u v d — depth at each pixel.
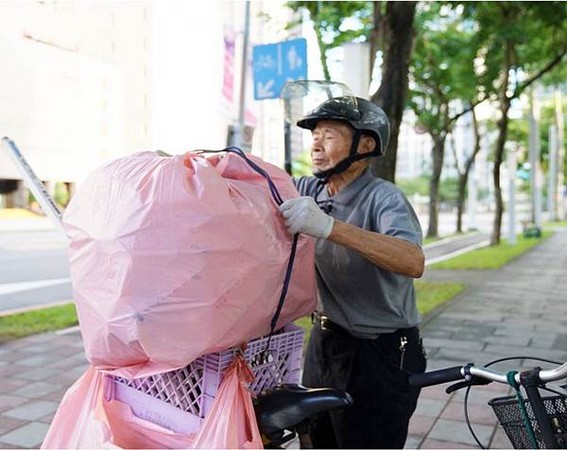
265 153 12.10
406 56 6.66
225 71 9.64
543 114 39.31
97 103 7.29
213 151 1.78
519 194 57.59
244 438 1.65
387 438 2.27
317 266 2.25
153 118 7.75
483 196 65.62
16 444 3.66
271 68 6.31
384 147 2.24
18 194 12.74
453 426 3.93
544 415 1.68
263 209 1.66
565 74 19.28
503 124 16.94
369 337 2.23
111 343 1.55
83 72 7.24
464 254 15.95
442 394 4.50
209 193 1.53
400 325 2.24
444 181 59.66
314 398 1.83
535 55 14.98
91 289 1.59
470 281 10.71
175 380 1.76
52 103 6.86
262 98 6.39
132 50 7.70
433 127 20.31
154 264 1.49
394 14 6.56
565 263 13.75
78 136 6.95
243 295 1.60
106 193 1.62
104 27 7.53
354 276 2.17
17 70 6.57
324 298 2.29
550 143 39.28
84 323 1.62
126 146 7.57
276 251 1.68
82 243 1.63
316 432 2.47
